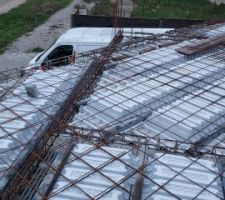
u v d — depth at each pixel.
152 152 5.56
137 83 7.77
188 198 4.57
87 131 6.02
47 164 5.20
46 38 23.05
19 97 6.93
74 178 4.86
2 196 4.53
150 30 14.23
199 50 9.46
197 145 5.69
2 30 24.67
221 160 5.45
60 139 5.80
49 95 7.09
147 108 6.86
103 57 9.14
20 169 5.06
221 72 8.54
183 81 7.95
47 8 29.30
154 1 30.42
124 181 4.80
